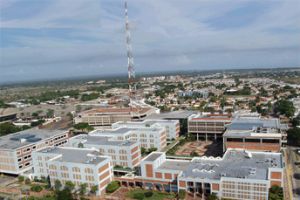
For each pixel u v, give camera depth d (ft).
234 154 476.54
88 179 440.86
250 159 446.60
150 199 411.95
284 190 408.46
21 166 559.79
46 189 473.67
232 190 379.76
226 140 564.71
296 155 555.28
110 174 465.47
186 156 596.29
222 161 449.48
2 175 567.59
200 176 402.93
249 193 370.73
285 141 607.37
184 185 404.57
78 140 595.88
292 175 461.78
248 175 385.50
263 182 360.89
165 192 433.89
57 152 511.81
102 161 449.89
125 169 517.96
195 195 397.60
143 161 451.12
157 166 454.40
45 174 513.45
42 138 640.17
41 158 511.40
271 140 533.96
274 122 642.22
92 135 635.25
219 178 391.04
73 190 451.53
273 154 461.78
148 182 449.06
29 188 482.28
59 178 465.47
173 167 448.24
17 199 437.17
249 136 546.26
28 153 580.30
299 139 601.21
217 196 386.11
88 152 502.38
